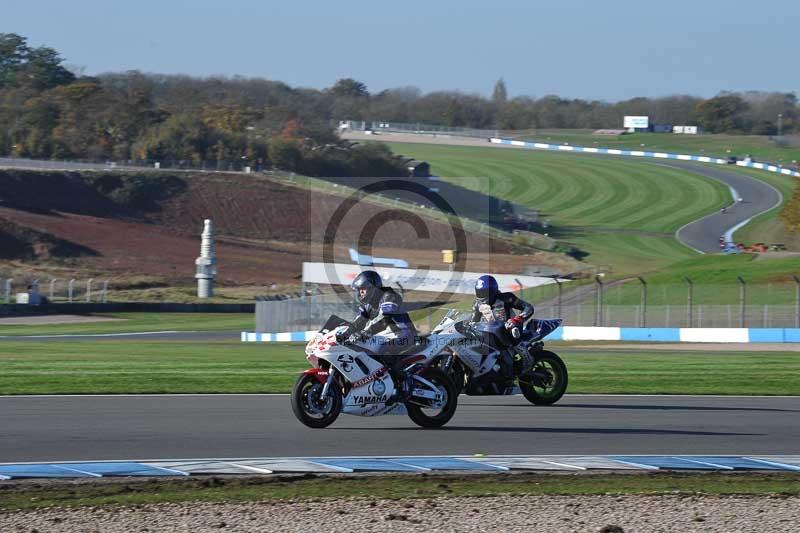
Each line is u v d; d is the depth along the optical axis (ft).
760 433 146.30
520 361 167.73
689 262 647.15
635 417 160.25
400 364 142.92
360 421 151.02
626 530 90.58
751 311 454.81
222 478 107.86
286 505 96.68
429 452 125.49
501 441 134.92
